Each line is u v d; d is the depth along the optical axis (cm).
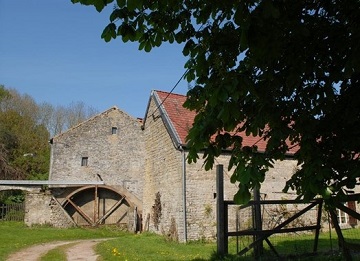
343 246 616
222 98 284
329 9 377
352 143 416
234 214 1510
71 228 2433
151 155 1881
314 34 375
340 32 381
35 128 4825
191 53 383
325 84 417
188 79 395
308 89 427
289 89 404
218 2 301
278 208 1612
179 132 1617
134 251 1127
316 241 762
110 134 3228
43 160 4084
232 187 1562
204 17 327
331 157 410
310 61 387
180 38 389
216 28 374
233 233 733
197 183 1529
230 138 397
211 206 1531
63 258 1043
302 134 405
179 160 1547
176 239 1490
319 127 433
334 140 430
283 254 750
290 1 342
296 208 1644
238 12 253
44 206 2462
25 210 2428
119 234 2289
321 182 344
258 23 248
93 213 2839
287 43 367
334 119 436
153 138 1867
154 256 995
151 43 378
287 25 324
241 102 393
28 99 4984
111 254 1055
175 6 356
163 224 1670
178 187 1535
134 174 3183
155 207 1764
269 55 290
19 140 4175
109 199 2872
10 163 3734
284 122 410
